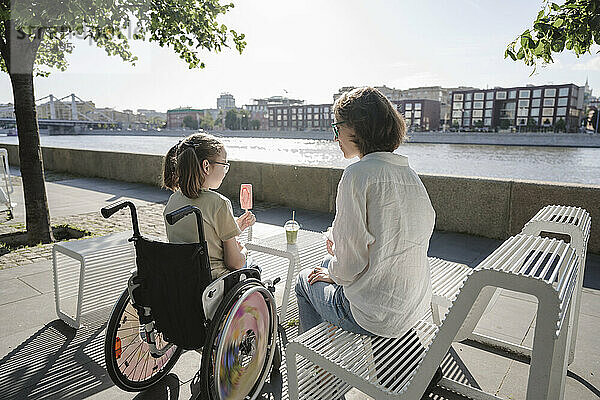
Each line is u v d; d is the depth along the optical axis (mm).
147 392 2500
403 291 1925
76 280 4000
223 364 2113
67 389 2498
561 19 2613
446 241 5504
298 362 2297
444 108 129625
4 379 2572
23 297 3707
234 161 8406
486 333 3145
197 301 2121
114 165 11109
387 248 1854
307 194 7480
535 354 1403
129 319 2412
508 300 3676
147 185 10297
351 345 1979
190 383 2592
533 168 31062
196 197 2303
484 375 2656
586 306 3570
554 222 2451
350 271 1900
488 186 5543
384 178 1832
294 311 3518
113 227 6316
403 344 2100
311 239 3881
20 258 4738
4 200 6941
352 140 1986
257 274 2520
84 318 3330
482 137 76062
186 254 2031
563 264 1808
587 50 2648
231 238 2361
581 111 102500
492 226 5602
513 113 103562
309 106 117125
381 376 1817
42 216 5469
